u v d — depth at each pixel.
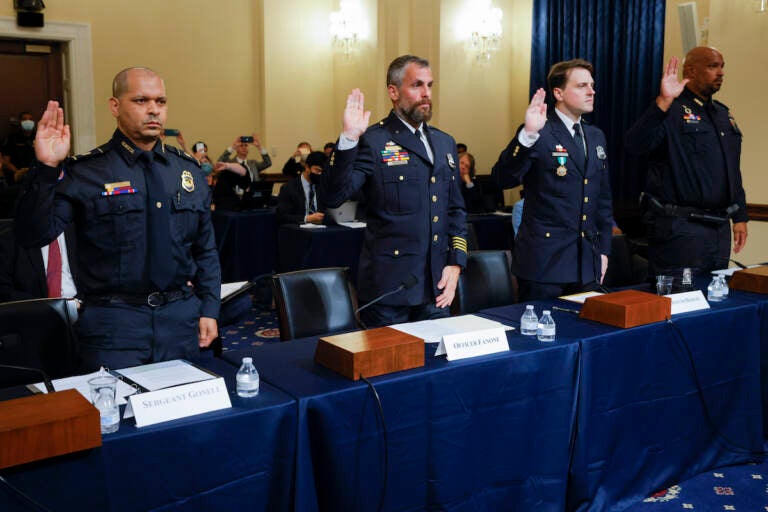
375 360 1.96
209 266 2.40
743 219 3.67
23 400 1.56
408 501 2.01
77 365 2.37
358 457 1.90
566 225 3.06
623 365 2.47
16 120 8.09
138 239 2.16
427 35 7.95
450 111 7.99
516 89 8.37
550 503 2.30
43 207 1.94
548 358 2.25
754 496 2.64
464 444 2.09
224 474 1.69
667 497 2.62
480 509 2.15
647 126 3.31
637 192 7.18
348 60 9.02
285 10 9.11
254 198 6.66
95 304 2.15
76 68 8.21
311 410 1.82
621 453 2.52
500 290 3.37
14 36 7.91
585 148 3.11
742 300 2.94
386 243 2.79
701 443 2.79
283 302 2.76
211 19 8.93
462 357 2.13
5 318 2.27
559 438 2.30
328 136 9.57
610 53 7.29
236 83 9.17
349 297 2.91
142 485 1.57
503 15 8.24
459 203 2.98
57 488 1.46
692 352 2.68
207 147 9.08
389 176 2.78
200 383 1.72
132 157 2.18
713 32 5.12
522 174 2.96
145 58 8.60
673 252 3.53
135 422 1.61
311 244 5.55
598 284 3.14
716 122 3.54
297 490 1.80
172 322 2.20
